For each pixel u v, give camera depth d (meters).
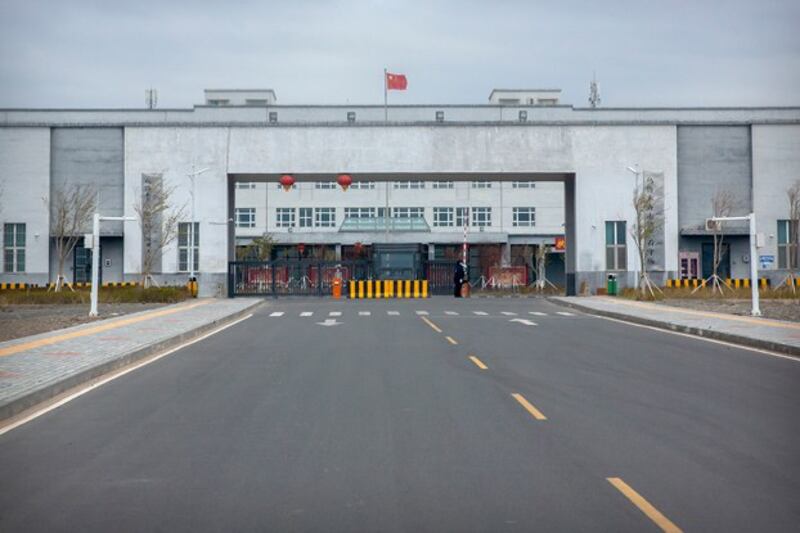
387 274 52.62
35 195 50.03
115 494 7.43
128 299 41.09
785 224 50.69
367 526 6.50
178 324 26.03
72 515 6.83
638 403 11.99
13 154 50.06
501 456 8.75
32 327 25.14
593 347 20.17
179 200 48.81
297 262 51.44
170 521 6.66
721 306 35.91
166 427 10.38
